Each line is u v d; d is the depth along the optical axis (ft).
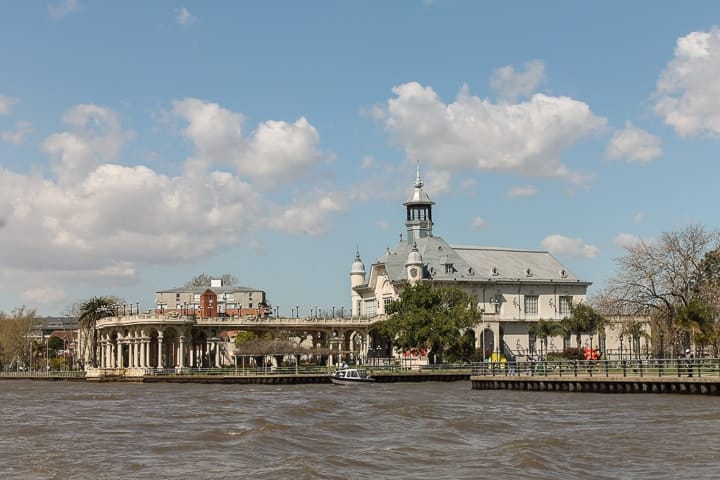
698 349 417.90
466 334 595.88
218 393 432.25
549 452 178.40
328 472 158.10
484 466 165.78
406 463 170.19
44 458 179.93
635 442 192.13
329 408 290.35
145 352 653.71
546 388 382.63
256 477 155.02
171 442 203.21
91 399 387.34
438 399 338.75
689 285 422.00
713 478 151.53
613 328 466.70
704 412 254.47
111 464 171.94
